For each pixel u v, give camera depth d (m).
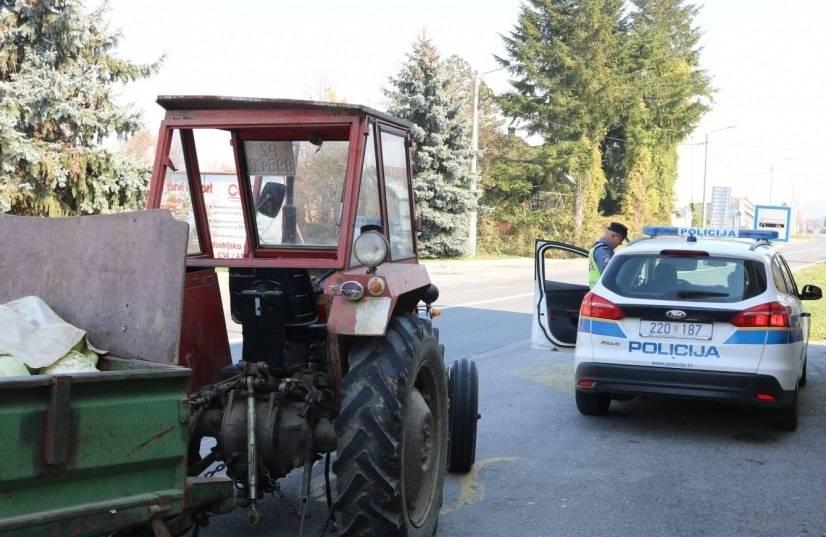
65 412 2.91
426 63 35.97
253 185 5.16
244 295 4.46
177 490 3.38
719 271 7.36
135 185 20.67
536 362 11.35
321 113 4.48
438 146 36.31
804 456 6.87
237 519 5.23
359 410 4.16
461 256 38.97
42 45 19.44
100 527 3.08
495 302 19.33
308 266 4.39
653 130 54.41
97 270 3.88
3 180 18.78
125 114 20.14
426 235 37.28
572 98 49.50
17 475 2.79
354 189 4.41
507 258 42.47
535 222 48.94
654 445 7.19
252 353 4.47
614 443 7.24
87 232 3.92
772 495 5.86
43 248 4.04
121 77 20.69
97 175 20.23
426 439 4.67
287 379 4.39
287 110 4.52
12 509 2.83
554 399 9.04
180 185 4.91
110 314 3.82
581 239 49.53
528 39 50.44
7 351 3.49
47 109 18.81
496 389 9.56
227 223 5.14
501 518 5.34
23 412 2.81
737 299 7.15
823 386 9.90
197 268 4.75
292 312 4.49
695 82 58.78
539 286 8.71
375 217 4.75
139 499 3.22
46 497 2.93
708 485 6.08
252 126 4.61
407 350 4.34
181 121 4.66
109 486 3.14
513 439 7.35
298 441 4.36
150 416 3.24
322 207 5.14
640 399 9.09
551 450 7.00
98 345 3.82
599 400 8.03
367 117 4.55
